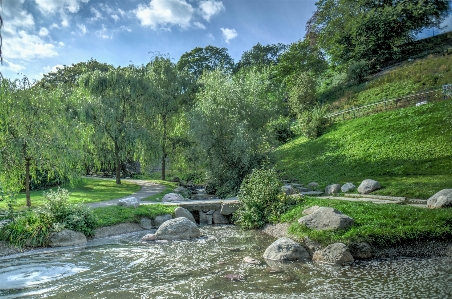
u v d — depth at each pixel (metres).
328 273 9.63
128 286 9.00
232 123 26.14
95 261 11.37
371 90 42.41
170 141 35.22
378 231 11.45
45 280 9.58
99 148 30.81
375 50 50.75
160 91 33.38
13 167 18.98
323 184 24.17
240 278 9.42
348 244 11.03
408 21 48.34
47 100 20.69
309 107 44.25
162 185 31.75
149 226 17.06
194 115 26.97
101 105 29.23
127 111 31.75
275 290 8.48
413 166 22.52
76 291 8.72
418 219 12.27
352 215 13.17
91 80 30.11
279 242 11.64
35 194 25.62
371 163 25.14
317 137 36.06
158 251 12.55
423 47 49.78
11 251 12.63
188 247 13.12
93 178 38.62
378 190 18.72
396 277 9.05
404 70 42.84
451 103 28.34
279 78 58.78
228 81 30.72
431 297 7.69
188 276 9.70
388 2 52.75
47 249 13.06
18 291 8.78
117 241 14.30
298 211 14.96
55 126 20.66
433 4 49.06
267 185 17.42
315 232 11.96
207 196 25.88
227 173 25.84
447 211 12.63
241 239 14.41
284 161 33.59
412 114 29.59
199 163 27.55
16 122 19.06
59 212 14.48
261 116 28.75
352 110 37.28
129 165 45.75
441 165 21.45
